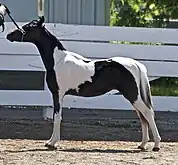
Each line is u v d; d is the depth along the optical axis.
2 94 13.17
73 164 8.41
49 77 9.89
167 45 14.17
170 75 13.49
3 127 11.92
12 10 15.64
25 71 14.38
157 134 9.73
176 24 21.75
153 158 9.00
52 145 9.75
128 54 13.34
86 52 13.27
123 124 12.54
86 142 10.52
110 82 9.75
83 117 13.27
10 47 13.12
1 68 13.19
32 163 8.45
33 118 13.05
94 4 16.27
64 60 9.82
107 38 13.27
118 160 8.76
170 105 13.61
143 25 20.92
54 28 13.17
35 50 13.15
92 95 9.88
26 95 13.14
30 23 9.95
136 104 9.70
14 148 9.76
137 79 9.68
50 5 15.99
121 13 21.11
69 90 9.87
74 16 16.16
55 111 9.84
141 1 21.06
